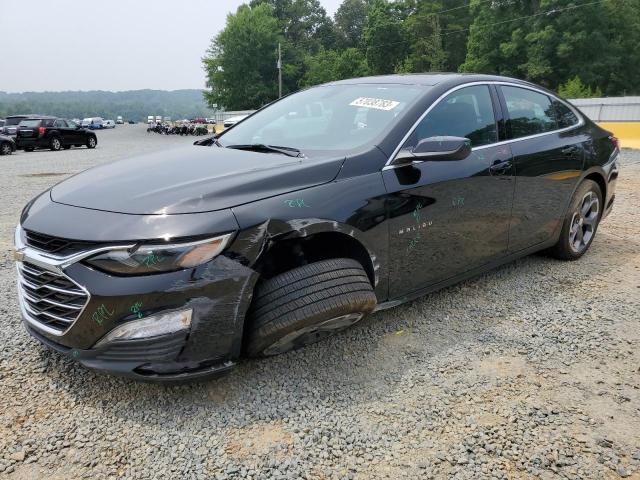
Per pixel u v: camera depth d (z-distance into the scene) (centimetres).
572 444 231
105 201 253
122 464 216
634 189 864
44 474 210
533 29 4972
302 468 215
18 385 268
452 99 348
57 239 238
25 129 2175
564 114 451
